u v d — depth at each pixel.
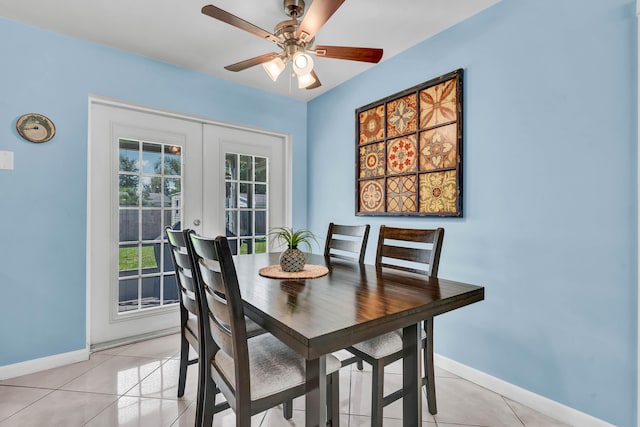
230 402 1.11
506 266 1.87
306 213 3.56
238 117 3.05
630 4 1.43
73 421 1.59
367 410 1.71
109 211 2.50
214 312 1.16
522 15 1.79
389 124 2.56
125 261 2.59
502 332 1.89
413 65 2.38
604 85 1.50
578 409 1.58
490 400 1.83
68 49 2.21
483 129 1.97
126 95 2.45
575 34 1.59
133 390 1.87
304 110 3.54
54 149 2.15
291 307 1.08
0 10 1.93
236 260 2.07
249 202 3.31
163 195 2.77
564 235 1.63
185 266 1.45
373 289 1.33
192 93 2.78
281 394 1.11
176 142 2.84
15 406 1.71
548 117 1.69
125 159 2.59
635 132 1.41
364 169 2.79
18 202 2.04
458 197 2.08
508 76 1.85
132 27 2.14
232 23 1.54
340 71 2.81
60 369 2.12
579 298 1.58
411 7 1.94
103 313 2.48
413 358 1.30
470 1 1.89
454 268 2.13
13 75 2.02
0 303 1.98
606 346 1.50
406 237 1.78
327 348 0.87
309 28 1.57
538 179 1.73
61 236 2.18
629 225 1.43
